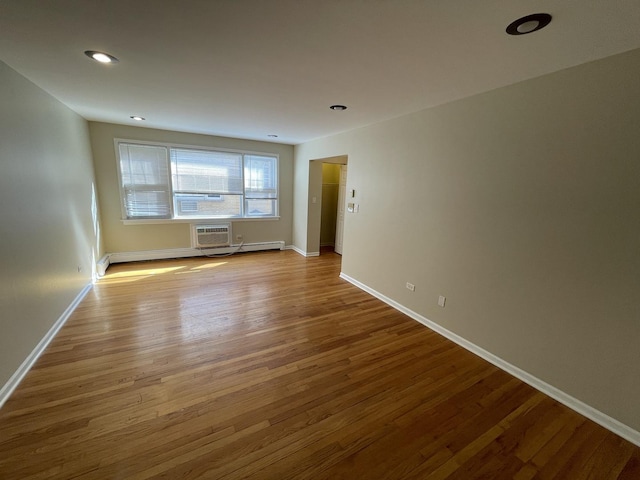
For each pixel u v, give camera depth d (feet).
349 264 14.12
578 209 5.98
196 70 6.71
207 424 5.58
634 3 3.75
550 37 4.75
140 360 7.46
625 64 5.17
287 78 7.04
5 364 6.10
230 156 17.25
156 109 10.55
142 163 15.06
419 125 9.62
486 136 7.58
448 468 4.93
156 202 15.78
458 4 3.95
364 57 5.78
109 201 14.67
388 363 7.80
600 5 3.84
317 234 18.93
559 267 6.38
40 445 4.99
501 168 7.30
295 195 19.54
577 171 5.94
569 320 6.31
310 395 6.50
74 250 10.57
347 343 8.73
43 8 4.32
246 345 8.38
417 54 5.56
